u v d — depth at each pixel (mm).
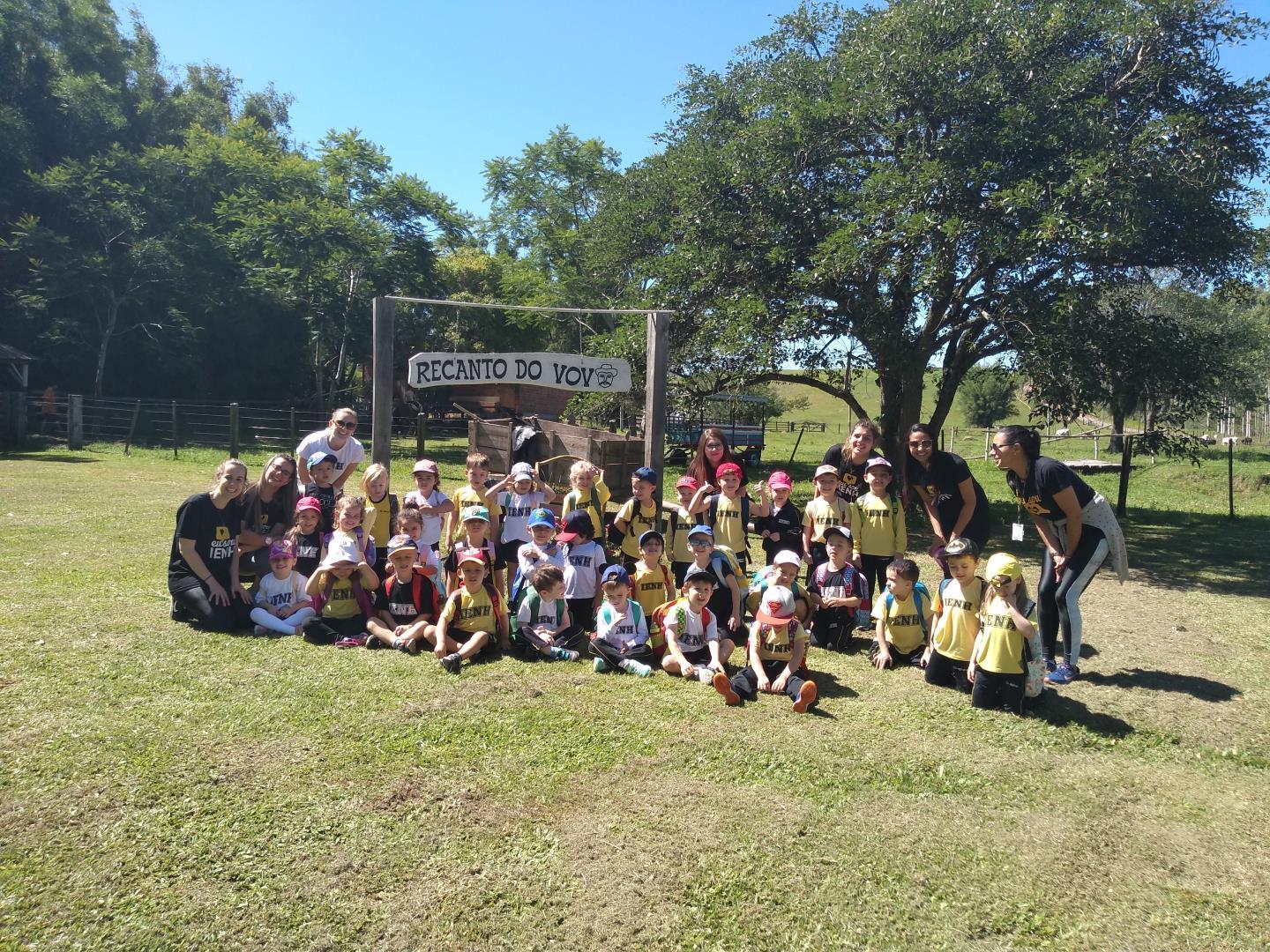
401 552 5273
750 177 12484
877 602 5414
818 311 12023
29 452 18781
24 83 24969
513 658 5113
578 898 2748
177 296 25484
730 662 5180
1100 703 4773
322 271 26750
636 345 12305
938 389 13914
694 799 3408
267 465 6023
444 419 30312
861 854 3068
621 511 6289
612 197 17250
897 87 11430
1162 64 11016
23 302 22812
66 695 4184
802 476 22109
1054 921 2736
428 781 3459
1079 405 10773
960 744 4078
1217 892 2926
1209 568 9547
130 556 7641
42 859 2842
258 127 33281
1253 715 4629
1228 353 12852
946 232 10195
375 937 2533
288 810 3191
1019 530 5785
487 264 35438
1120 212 9625
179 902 2654
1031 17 10969
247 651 5012
